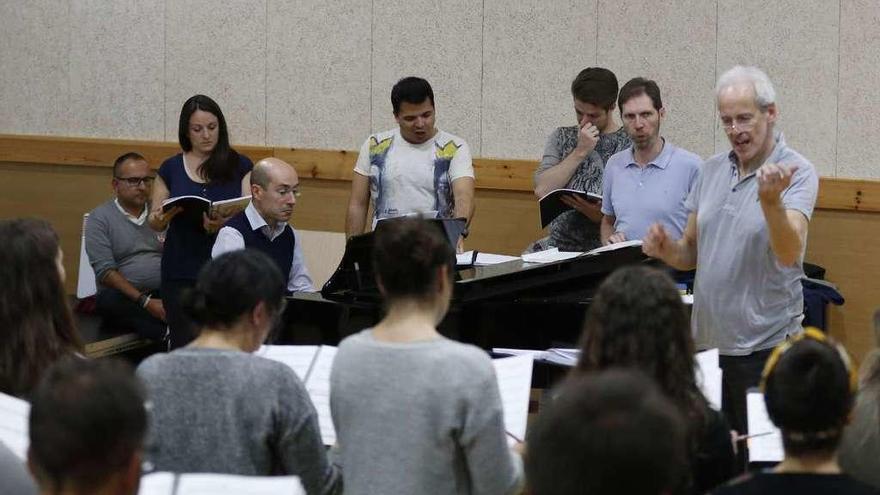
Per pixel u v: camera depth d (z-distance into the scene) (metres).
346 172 14.88
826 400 4.27
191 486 4.36
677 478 3.13
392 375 5.38
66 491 3.58
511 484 5.39
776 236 7.47
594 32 13.66
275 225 10.70
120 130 16.00
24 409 5.28
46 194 16.38
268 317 5.52
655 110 10.74
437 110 14.43
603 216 11.20
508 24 14.03
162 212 11.13
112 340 12.53
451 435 5.31
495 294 9.08
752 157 8.04
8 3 16.28
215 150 12.78
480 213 14.29
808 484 4.19
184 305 5.48
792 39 12.88
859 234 12.81
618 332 5.00
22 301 5.81
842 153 12.82
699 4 13.20
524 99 14.05
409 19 14.47
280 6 15.05
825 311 11.97
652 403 3.05
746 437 6.12
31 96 16.34
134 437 3.61
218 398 5.28
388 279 5.47
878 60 12.59
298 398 5.37
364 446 5.43
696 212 8.46
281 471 5.45
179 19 15.54
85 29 15.98
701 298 8.30
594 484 2.97
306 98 15.05
